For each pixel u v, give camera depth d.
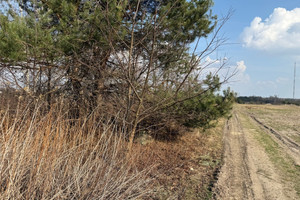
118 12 4.29
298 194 4.38
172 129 7.47
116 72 4.89
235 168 5.63
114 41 4.54
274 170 5.76
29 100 4.24
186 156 6.07
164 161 5.23
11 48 3.90
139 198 3.32
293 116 22.72
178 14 5.20
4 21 3.96
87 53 4.86
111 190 2.80
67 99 4.91
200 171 5.14
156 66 4.44
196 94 5.05
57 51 4.49
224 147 7.82
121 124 4.77
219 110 6.99
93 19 4.49
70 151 3.04
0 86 4.88
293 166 6.22
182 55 4.77
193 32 5.40
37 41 4.17
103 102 5.17
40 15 4.40
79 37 4.59
